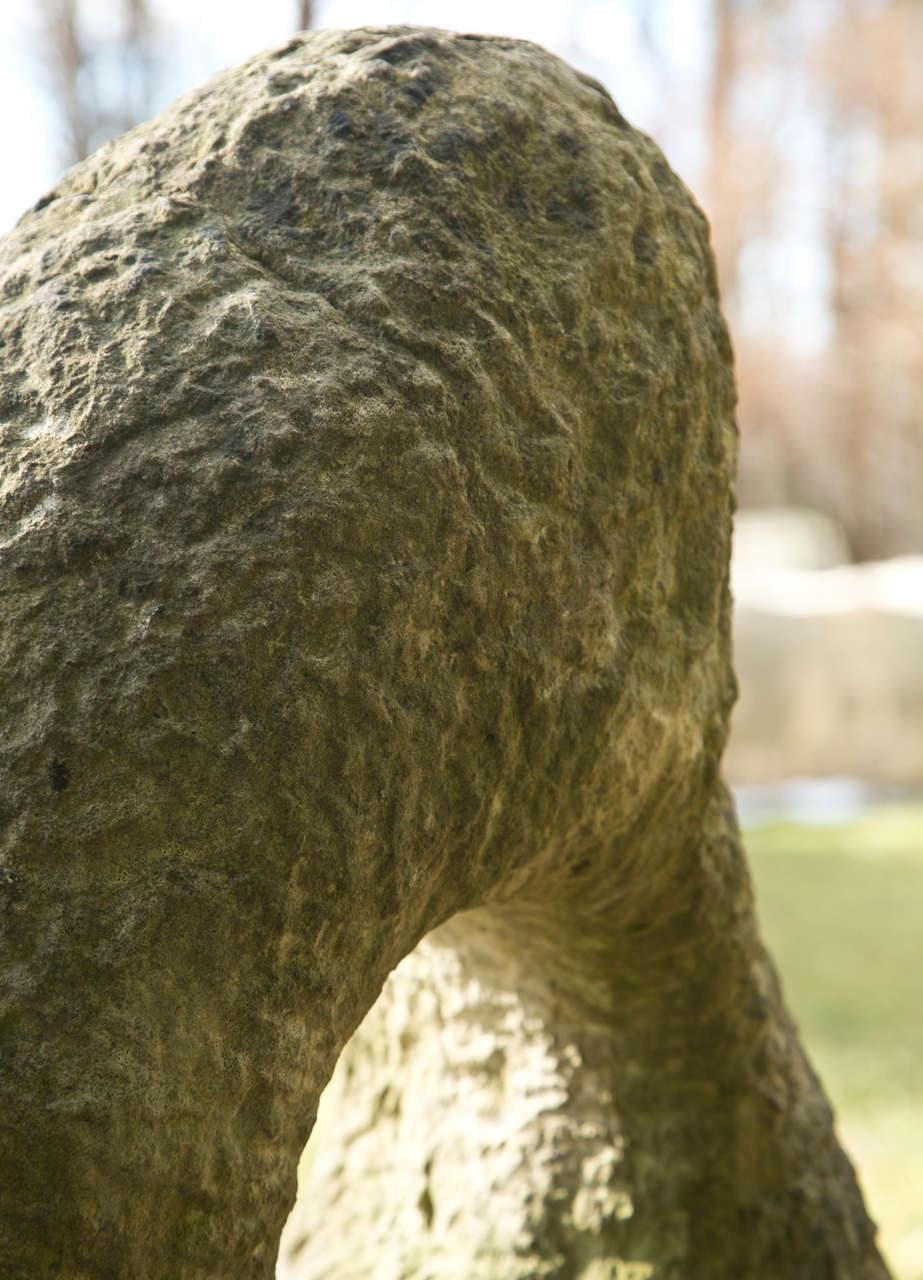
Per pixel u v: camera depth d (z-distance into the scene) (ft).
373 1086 5.84
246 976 3.15
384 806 3.34
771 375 39.88
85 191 3.86
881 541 41.22
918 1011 10.98
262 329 3.37
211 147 3.77
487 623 3.54
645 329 4.05
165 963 3.04
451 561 3.44
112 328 3.40
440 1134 5.63
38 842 3.00
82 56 17.10
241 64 4.09
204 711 3.11
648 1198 5.25
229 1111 3.12
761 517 42.11
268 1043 3.19
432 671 3.43
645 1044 5.13
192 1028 3.06
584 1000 5.11
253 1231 3.20
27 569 3.14
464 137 3.80
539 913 4.66
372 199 3.64
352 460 3.32
